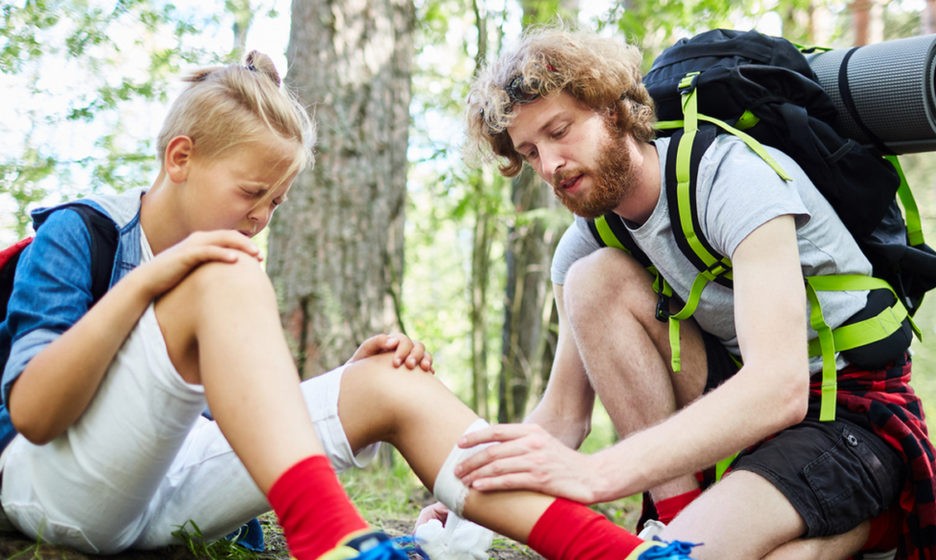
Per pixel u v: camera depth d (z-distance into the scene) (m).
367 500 3.05
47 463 1.50
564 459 1.53
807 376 1.70
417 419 1.60
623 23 5.08
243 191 1.68
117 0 3.77
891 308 1.98
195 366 1.46
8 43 3.59
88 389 1.42
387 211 4.22
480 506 1.53
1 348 1.56
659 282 2.13
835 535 1.84
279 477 1.31
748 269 1.79
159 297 1.46
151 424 1.44
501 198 5.61
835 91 2.12
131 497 1.52
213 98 1.67
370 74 4.19
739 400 1.64
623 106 1.96
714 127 1.98
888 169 2.00
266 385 1.36
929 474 1.86
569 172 1.95
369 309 4.12
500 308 8.63
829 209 1.96
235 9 4.80
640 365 2.13
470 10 6.62
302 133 1.77
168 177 1.70
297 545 1.29
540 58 1.93
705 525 1.72
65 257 1.57
